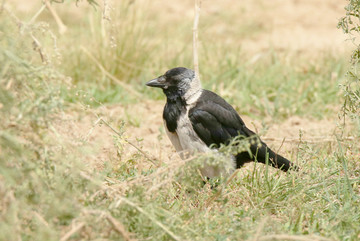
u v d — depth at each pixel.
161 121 14.91
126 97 16.42
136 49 18.14
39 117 6.83
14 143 6.57
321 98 16.33
